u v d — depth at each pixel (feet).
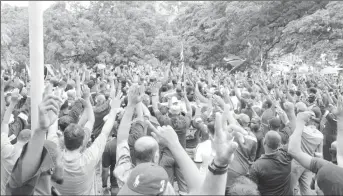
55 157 9.96
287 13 115.85
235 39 125.80
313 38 101.86
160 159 19.43
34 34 10.46
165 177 8.79
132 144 18.47
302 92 40.52
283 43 114.21
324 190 11.70
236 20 125.70
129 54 137.49
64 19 134.62
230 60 60.80
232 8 119.24
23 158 8.55
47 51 133.80
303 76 80.07
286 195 14.89
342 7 94.07
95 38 135.54
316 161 12.24
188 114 24.75
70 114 23.75
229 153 7.91
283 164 14.49
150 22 145.89
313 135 19.06
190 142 24.48
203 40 144.77
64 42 129.29
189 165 9.26
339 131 14.64
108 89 37.17
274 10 119.03
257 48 121.19
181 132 21.61
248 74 93.66
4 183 11.57
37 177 8.97
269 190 14.64
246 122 21.09
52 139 13.24
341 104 14.69
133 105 12.45
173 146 9.46
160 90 38.91
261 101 39.55
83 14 152.56
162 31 151.23
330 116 26.37
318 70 86.33
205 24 138.31
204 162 12.75
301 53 105.50
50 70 49.88
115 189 21.58
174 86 44.57
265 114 26.76
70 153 11.42
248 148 16.19
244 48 126.62
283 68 84.89
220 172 8.14
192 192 9.03
